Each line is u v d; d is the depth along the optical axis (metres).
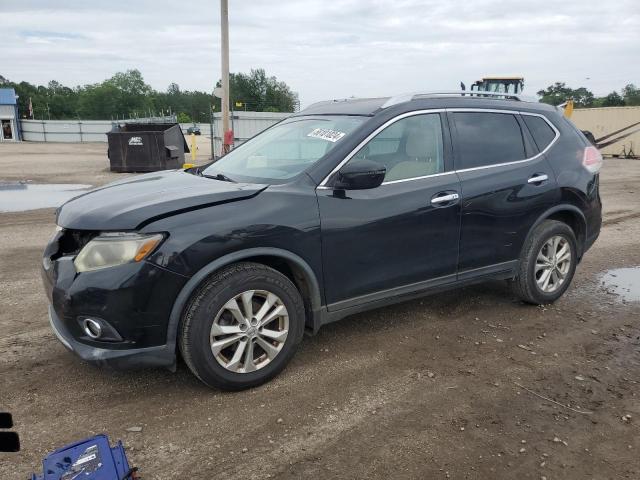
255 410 3.27
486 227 4.40
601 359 3.99
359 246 3.77
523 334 4.41
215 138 25.05
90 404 3.31
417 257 4.07
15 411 3.21
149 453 2.86
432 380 3.66
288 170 3.83
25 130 56.38
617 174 17.50
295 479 2.68
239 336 3.38
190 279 3.16
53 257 3.44
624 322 4.69
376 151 3.92
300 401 3.38
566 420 3.21
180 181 3.92
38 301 5.02
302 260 3.54
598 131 26.42
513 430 3.10
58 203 10.88
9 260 6.39
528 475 2.73
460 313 4.84
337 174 3.72
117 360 3.11
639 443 3.00
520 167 4.60
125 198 3.46
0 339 4.19
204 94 129.88
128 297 3.04
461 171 4.30
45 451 2.86
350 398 3.42
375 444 2.96
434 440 3.00
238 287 3.30
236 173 4.14
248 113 24.30
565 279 5.05
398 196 3.92
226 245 3.24
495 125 4.61
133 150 17.73
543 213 4.73
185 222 3.17
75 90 140.62
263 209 3.40
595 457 2.88
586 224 5.09
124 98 122.62
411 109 4.14
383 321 4.63
